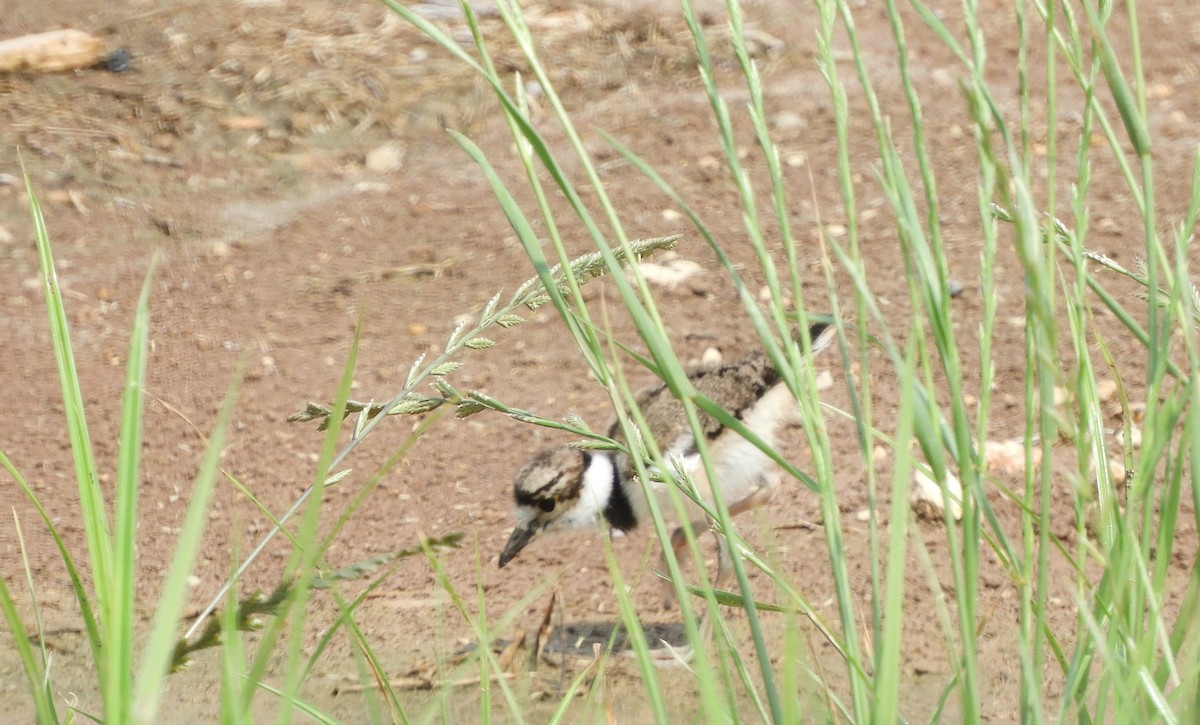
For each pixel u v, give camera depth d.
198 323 12.81
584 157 3.41
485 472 11.09
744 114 15.66
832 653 8.72
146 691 2.61
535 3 18.14
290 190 15.02
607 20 17.69
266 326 12.74
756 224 3.65
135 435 3.41
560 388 11.89
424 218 14.32
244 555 10.29
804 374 3.91
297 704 4.50
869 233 13.40
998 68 16.09
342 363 12.20
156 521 10.66
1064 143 14.39
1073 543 9.55
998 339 11.68
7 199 14.70
